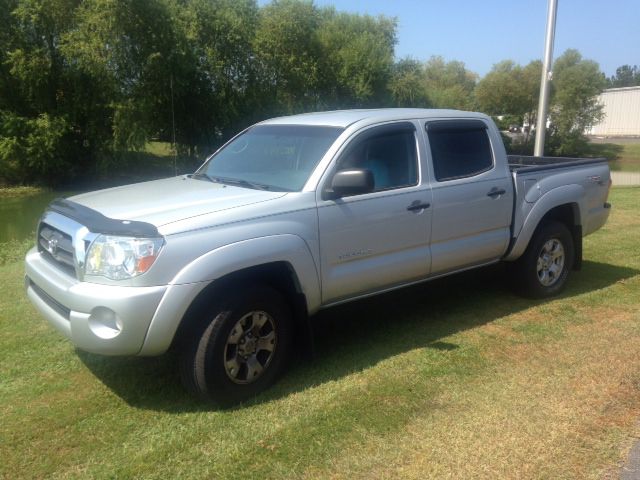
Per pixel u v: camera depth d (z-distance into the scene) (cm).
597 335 486
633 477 301
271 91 3531
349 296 441
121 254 339
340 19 4228
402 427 346
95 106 2875
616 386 395
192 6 3170
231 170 479
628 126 7119
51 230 398
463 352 454
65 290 355
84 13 2644
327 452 323
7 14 2730
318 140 445
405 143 472
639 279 659
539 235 567
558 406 369
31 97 2841
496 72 5475
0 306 560
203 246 354
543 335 488
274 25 3394
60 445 332
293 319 422
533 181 558
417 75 4272
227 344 367
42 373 420
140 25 2725
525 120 5622
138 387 400
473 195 504
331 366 431
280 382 407
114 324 342
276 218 388
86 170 3020
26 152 2686
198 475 306
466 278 656
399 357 446
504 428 344
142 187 456
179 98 3103
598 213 633
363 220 430
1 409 371
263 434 342
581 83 4947
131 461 317
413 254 470
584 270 698
